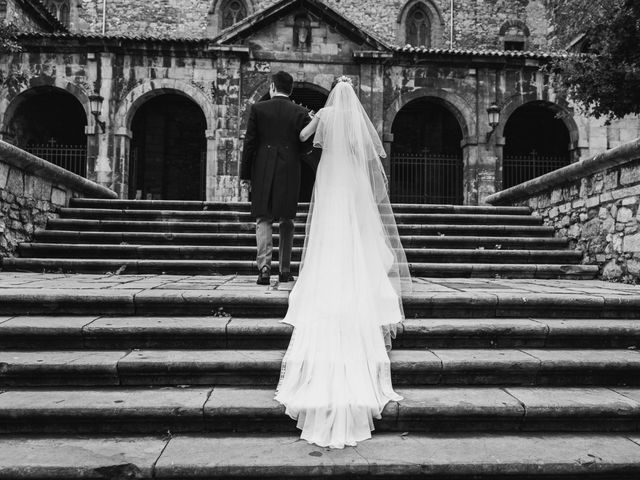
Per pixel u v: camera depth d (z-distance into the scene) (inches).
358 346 113.0
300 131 179.5
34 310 146.6
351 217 128.8
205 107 602.5
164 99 765.9
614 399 114.6
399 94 624.1
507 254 274.4
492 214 345.7
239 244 285.3
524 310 154.6
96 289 163.9
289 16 613.0
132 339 132.6
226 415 107.0
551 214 317.4
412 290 175.3
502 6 815.1
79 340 131.9
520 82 629.6
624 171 241.0
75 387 119.0
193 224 302.0
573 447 102.6
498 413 109.4
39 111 676.7
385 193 152.0
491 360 125.3
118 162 593.9
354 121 139.6
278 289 167.2
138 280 206.4
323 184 134.2
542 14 817.5
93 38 583.8
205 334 133.1
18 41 584.1
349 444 101.1
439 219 327.6
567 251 276.7
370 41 611.8
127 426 106.9
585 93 362.9
